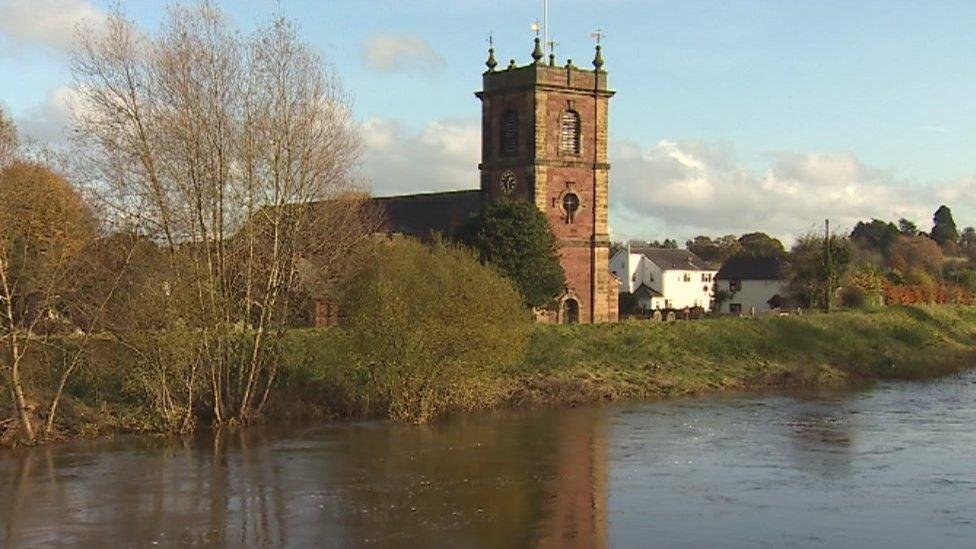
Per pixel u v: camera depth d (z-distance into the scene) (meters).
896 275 115.62
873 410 44.59
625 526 24.12
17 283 35.47
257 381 41.09
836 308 95.62
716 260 183.88
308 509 25.84
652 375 54.88
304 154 40.03
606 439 36.50
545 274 68.12
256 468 31.14
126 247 37.22
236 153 38.66
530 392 47.19
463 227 70.50
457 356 42.50
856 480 29.16
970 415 42.81
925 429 38.78
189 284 37.81
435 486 28.52
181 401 39.09
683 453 33.66
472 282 43.00
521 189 74.75
